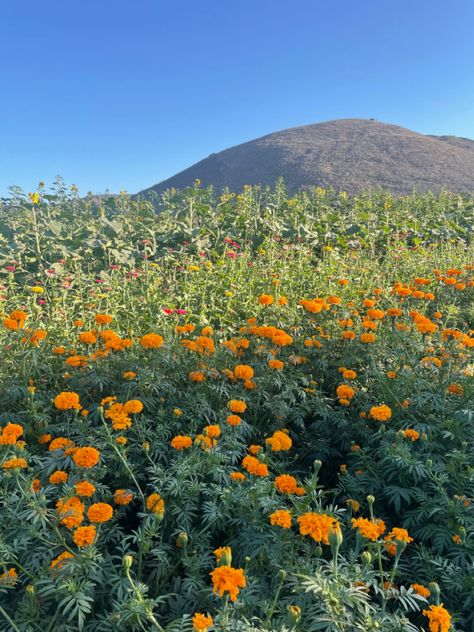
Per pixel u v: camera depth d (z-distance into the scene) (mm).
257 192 15711
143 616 1841
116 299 6203
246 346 3996
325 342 4469
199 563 2152
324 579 1762
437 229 13703
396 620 1775
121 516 2467
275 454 3383
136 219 11875
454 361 3807
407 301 5070
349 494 3008
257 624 1872
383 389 3670
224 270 8023
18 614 1882
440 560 2316
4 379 3510
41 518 2018
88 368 3584
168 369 3693
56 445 2605
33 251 8664
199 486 2428
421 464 2746
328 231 12023
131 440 2943
